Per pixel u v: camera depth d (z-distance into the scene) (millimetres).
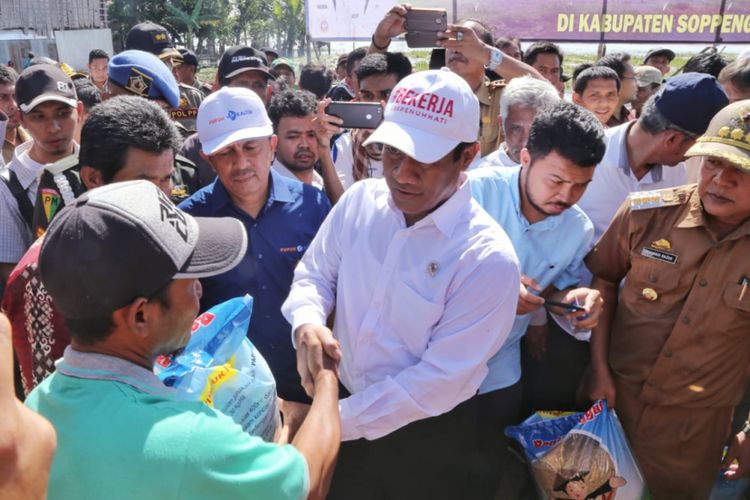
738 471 2234
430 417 1886
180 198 2791
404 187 1640
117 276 1086
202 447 1067
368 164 3523
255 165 2189
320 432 1355
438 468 1953
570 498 1975
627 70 4680
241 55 4648
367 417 1707
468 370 1698
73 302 1098
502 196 2184
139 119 1950
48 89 2545
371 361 1818
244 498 1096
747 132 1773
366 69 3639
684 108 2256
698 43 7797
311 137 3029
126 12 35812
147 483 1042
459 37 3578
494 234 1711
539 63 4887
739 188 1789
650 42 7871
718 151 1769
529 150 2025
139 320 1148
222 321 1540
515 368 2238
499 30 7984
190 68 6230
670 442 2160
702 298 1976
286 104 3004
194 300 1247
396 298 1739
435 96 1585
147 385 1167
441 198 1681
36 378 1770
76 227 1087
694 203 1990
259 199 2277
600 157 1923
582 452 1970
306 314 1767
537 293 2180
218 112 2170
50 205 2268
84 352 1162
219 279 2203
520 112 2549
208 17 39125
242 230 1337
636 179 2521
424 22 3646
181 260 1161
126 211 1110
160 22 37062
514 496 2375
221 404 1436
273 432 1573
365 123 2941
